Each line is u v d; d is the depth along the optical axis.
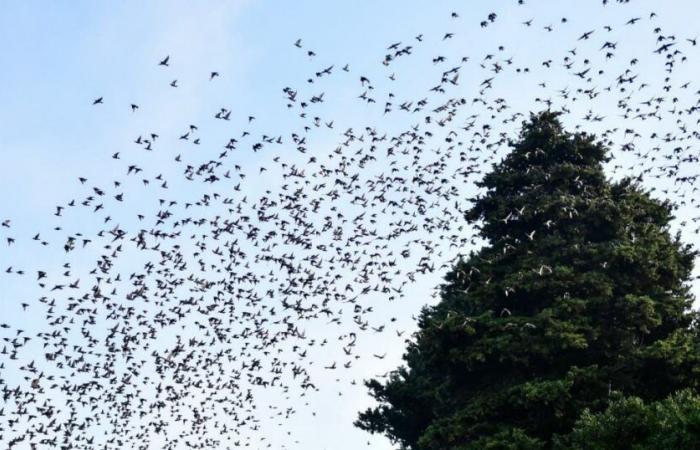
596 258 32.00
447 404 35.16
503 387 29.88
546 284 30.98
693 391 26.73
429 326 31.28
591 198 34.81
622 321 30.84
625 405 24.36
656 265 32.34
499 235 35.69
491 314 31.06
